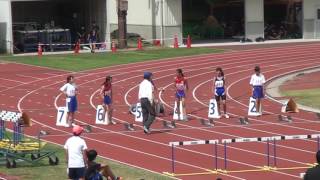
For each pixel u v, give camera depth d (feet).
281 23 415.85
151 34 393.29
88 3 381.40
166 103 207.00
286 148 140.97
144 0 397.80
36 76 268.82
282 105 197.77
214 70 280.10
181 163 129.18
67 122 169.78
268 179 115.96
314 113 185.57
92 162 92.99
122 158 134.00
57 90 234.99
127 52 344.90
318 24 401.29
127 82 252.21
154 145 146.51
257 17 396.37
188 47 364.38
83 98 217.36
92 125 171.22
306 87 234.79
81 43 372.99
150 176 117.80
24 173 120.06
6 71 283.38
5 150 127.54
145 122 159.53
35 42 357.00
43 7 393.29
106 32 366.84
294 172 120.78
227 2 422.41
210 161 130.52
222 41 399.85
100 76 266.98
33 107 201.77
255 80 182.91
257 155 134.82
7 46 347.15
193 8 420.36
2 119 137.59
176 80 178.09
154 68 287.89
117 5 373.40
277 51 339.77
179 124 172.04
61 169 123.24
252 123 172.24
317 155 74.95
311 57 316.60
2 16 347.56
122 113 190.08
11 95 225.76
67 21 394.52
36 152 127.75
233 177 117.91
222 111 190.49
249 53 333.42
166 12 383.45
